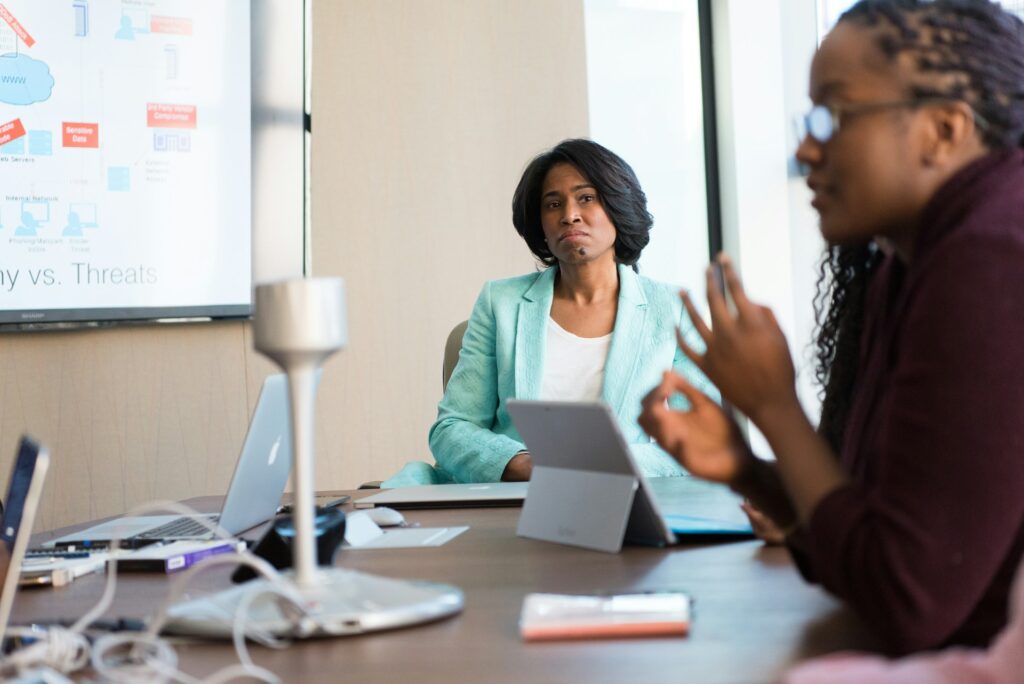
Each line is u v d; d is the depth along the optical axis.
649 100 4.51
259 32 3.45
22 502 1.23
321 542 1.23
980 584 0.84
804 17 4.55
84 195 3.26
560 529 1.42
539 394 2.56
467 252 3.88
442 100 3.87
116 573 1.38
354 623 0.94
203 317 3.39
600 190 2.64
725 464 0.99
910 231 0.99
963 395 0.84
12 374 3.27
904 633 0.84
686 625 0.91
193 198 3.38
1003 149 0.96
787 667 0.81
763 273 4.50
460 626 0.97
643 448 2.39
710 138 4.58
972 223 0.90
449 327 3.86
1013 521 0.84
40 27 3.21
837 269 1.37
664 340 2.59
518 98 3.95
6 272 3.17
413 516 1.78
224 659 0.89
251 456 1.63
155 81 3.34
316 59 3.76
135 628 0.99
